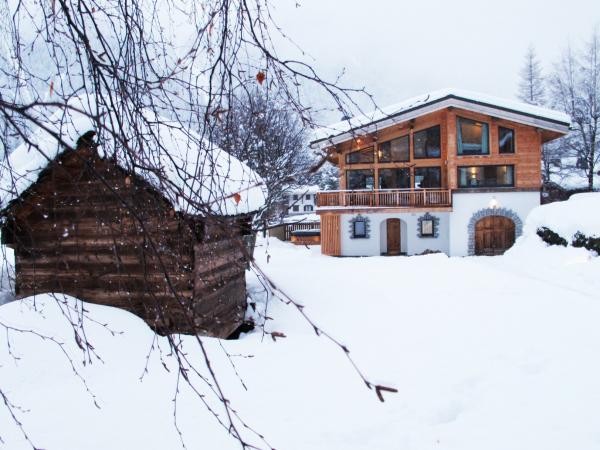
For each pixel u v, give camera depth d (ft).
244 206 19.80
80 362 14.05
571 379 14.71
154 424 11.28
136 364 14.70
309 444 10.89
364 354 17.35
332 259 48.03
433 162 70.08
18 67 6.77
